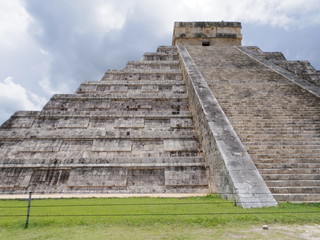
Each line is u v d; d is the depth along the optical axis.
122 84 16.33
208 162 9.98
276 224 4.87
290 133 9.93
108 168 10.38
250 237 4.20
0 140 11.71
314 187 7.25
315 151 8.88
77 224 4.83
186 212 5.55
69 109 14.05
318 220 5.03
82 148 11.55
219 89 13.77
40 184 9.95
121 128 12.85
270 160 8.49
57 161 10.49
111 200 7.81
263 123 10.56
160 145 11.76
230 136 9.17
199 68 17.28
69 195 9.42
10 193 9.68
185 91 15.77
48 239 4.09
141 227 4.70
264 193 6.63
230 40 26.20
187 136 11.99
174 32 26.91
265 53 22.22
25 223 4.80
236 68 17.31
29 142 11.60
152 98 14.77
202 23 26.50
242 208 6.06
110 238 4.12
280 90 13.62
